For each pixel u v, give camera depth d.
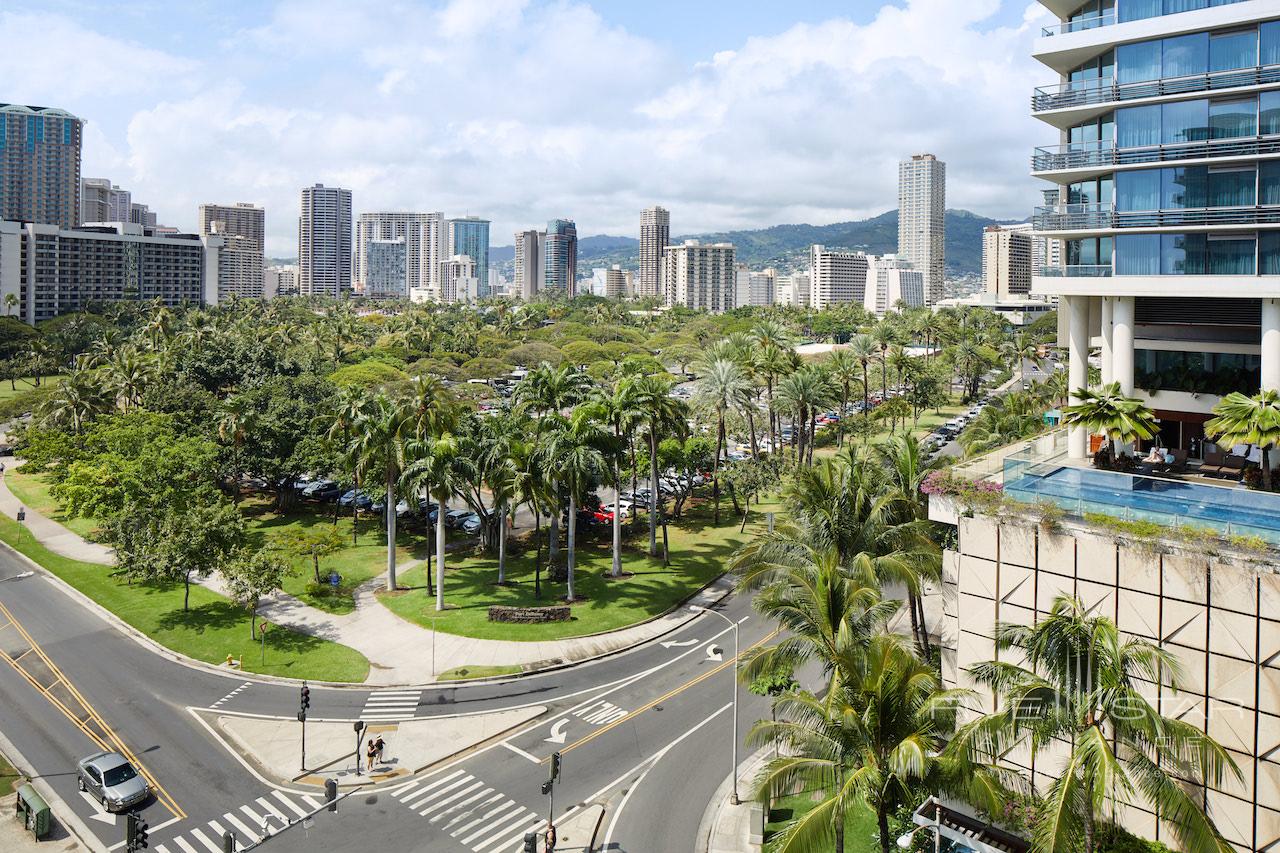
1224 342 44.06
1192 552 24.98
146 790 36.53
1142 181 40.81
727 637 54.41
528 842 30.95
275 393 90.19
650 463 75.94
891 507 40.19
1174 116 39.75
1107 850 25.80
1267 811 24.00
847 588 31.52
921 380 139.12
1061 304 51.94
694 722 43.69
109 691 46.56
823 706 25.97
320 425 82.56
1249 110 37.94
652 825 35.19
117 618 56.22
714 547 72.38
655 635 54.59
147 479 66.12
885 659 25.39
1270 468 37.69
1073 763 21.89
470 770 39.28
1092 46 41.72
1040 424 70.69
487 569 66.94
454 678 48.31
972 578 30.64
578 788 37.88
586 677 48.81
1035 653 23.19
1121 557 26.52
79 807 36.12
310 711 44.66
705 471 87.06
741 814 35.94
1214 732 24.88
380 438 62.00
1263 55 37.44
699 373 94.19
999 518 29.45
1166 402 45.44
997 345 199.88
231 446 81.56
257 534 75.69
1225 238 38.69
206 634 53.69
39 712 44.25
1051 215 43.75
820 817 23.34
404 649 52.12
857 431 114.62
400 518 80.19
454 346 195.38
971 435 77.12
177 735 42.12
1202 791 25.27
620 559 66.06
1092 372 71.69
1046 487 29.47
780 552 39.12
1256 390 42.59
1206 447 43.66
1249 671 24.12
